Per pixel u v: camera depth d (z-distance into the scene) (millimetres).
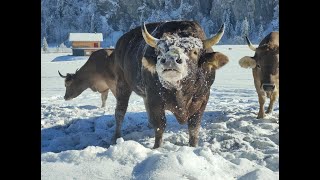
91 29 83500
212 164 2553
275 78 5199
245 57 5410
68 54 37688
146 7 85188
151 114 3928
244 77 12617
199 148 2730
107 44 76562
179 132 4801
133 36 4820
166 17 84250
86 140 4812
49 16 84688
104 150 2846
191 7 83438
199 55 3762
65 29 84375
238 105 6977
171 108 3889
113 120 5711
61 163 2561
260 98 5422
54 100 8719
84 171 2416
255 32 71812
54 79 13461
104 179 2314
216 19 77750
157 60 3588
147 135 4801
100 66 6738
